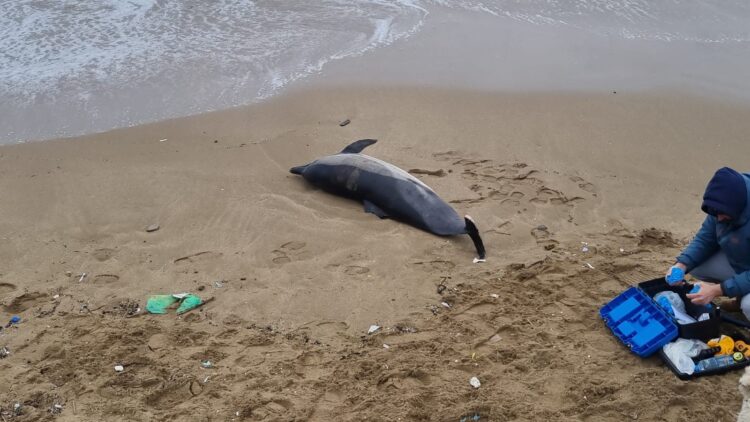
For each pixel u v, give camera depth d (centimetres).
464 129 792
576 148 754
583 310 484
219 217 615
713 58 981
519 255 560
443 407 395
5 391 411
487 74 931
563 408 395
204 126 804
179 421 388
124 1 1202
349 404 400
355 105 848
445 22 1109
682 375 411
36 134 786
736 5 1169
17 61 970
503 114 828
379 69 945
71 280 529
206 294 511
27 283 523
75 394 411
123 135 782
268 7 1182
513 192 661
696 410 388
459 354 441
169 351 449
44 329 469
